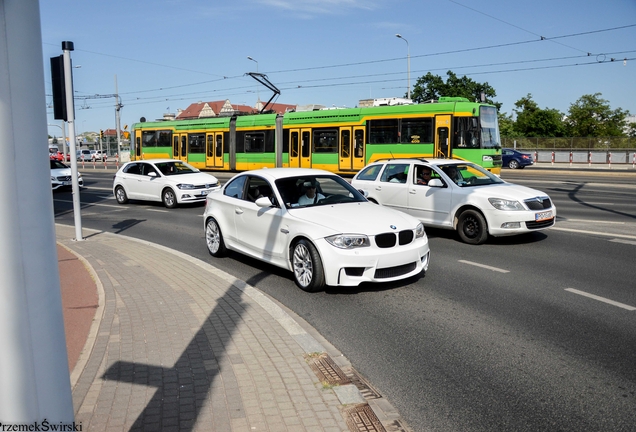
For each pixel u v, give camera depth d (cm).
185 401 376
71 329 527
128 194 1839
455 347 503
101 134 6112
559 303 632
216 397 382
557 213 1417
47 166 214
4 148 198
